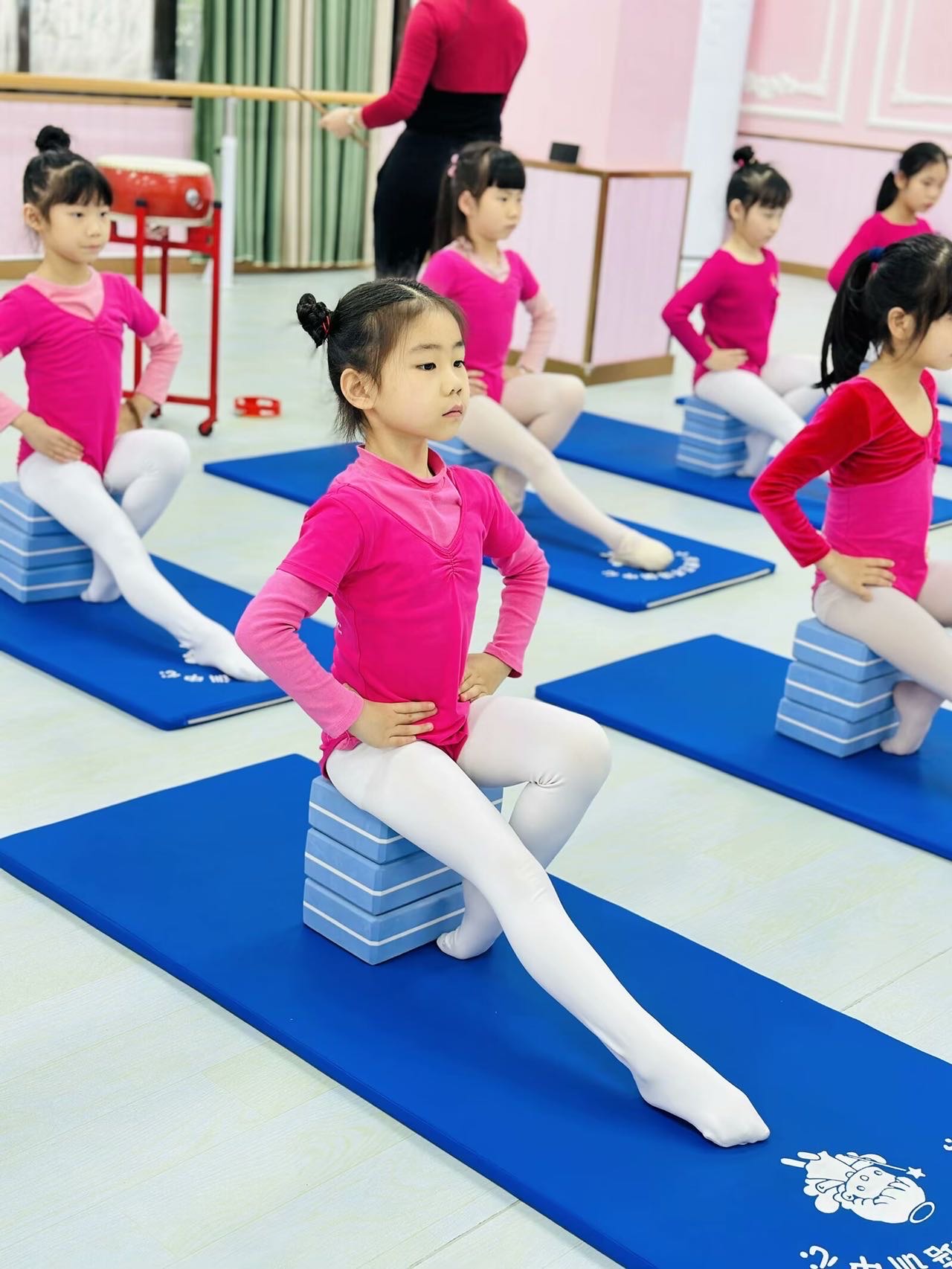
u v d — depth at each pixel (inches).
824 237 327.6
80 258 106.5
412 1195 57.3
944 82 305.7
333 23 263.3
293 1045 65.0
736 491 160.7
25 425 106.3
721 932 77.5
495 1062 64.4
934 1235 55.5
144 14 246.4
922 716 98.3
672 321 160.4
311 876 72.7
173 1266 52.9
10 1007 67.1
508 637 71.3
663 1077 60.6
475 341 134.0
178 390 183.0
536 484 133.9
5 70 234.2
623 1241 54.2
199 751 92.9
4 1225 54.3
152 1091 62.2
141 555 106.5
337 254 284.0
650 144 207.9
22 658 103.9
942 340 90.2
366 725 65.1
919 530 95.7
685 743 98.2
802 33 321.7
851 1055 66.5
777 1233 55.1
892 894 83.0
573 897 78.5
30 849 78.7
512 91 210.1
